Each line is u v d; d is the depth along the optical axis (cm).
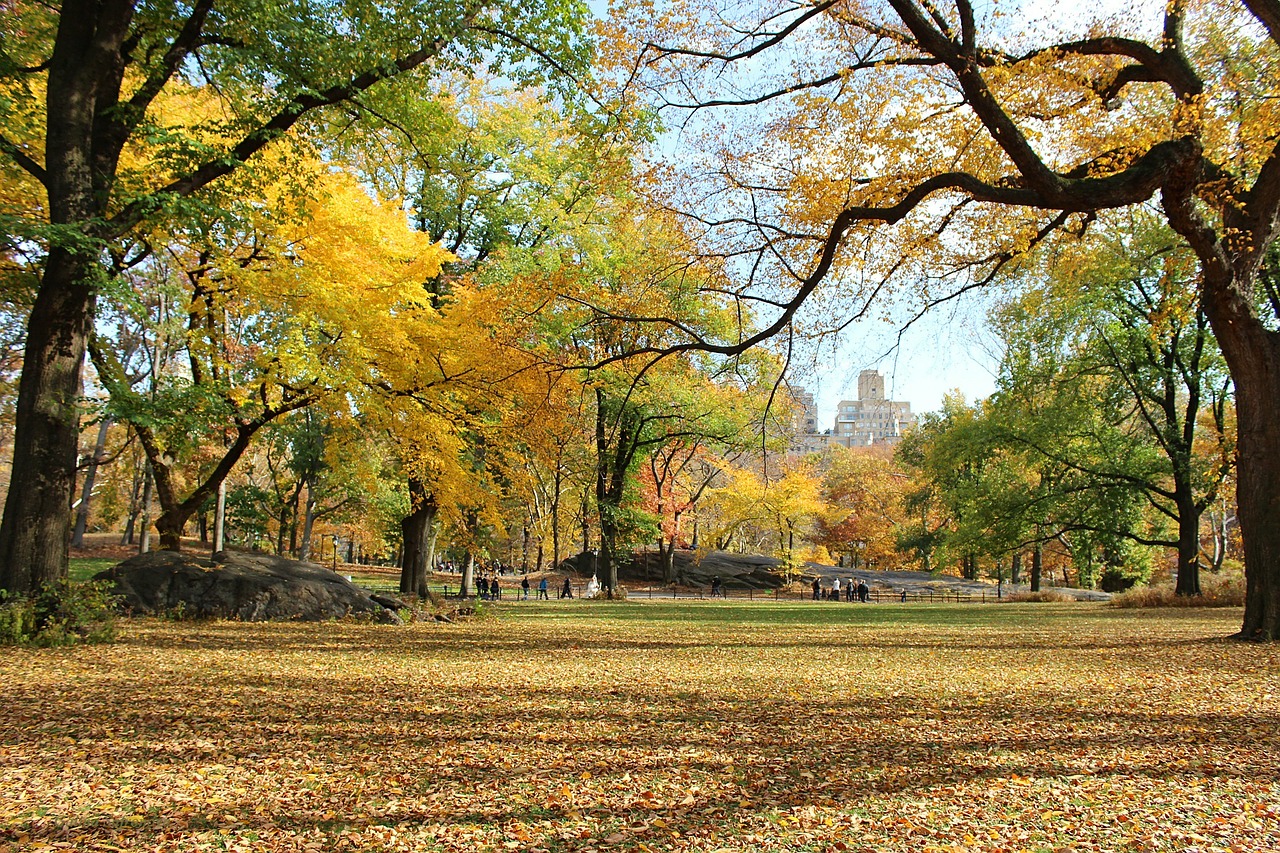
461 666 1071
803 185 1198
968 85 995
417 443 1695
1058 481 2919
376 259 1546
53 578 1073
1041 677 981
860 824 458
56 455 1079
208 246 1266
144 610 1466
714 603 3125
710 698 847
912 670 1065
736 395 2816
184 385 1380
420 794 507
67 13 1067
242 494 3591
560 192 2105
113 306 1320
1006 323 2117
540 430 1736
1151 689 873
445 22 1212
